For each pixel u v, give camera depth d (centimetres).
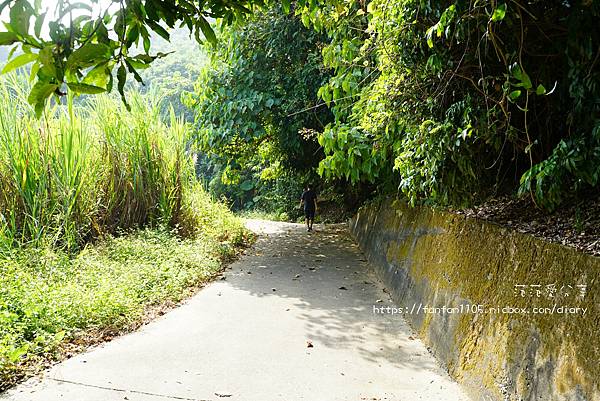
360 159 621
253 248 1066
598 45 287
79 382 365
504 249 360
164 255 743
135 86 1010
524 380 281
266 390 362
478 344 355
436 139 394
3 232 612
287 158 1328
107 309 493
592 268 251
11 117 671
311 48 967
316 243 1157
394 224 764
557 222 356
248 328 506
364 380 382
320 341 471
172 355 426
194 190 1141
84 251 666
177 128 1039
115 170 862
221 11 181
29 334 428
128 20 147
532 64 355
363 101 560
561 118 369
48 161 686
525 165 467
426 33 348
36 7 125
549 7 326
